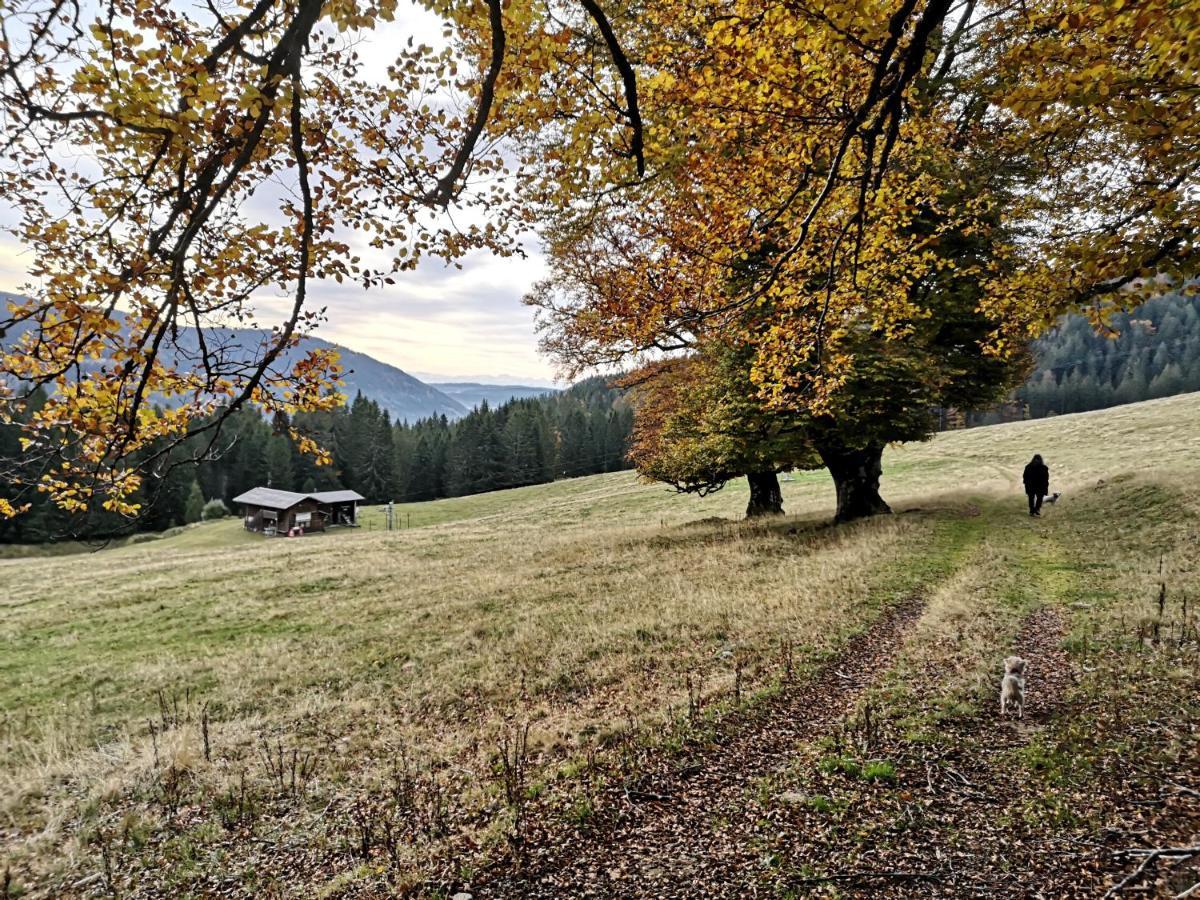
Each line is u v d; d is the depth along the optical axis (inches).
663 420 1074.1
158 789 322.3
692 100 267.4
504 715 378.3
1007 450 1878.7
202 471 3629.4
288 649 591.8
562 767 285.7
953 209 464.8
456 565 1003.9
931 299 723.4
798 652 402.3
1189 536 568.1
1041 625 407.5
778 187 318.3
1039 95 217.8
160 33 161.8
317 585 906.7
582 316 676.1
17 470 163.3
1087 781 223.1
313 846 253.8
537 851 224.5
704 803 242.4
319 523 2721.5
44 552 2539.4
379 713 408.5
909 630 424.2
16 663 615.5
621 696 376.8
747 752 280.2
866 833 211.0
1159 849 161.6
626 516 1775.3
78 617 789.9
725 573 664.4
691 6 269.6
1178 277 259.0
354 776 318.3
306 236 173.6
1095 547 604.7
